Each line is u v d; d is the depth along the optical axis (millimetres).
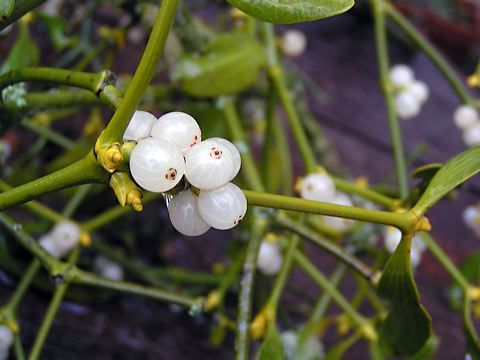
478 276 239
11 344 204
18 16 151
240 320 174
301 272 315
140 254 296
